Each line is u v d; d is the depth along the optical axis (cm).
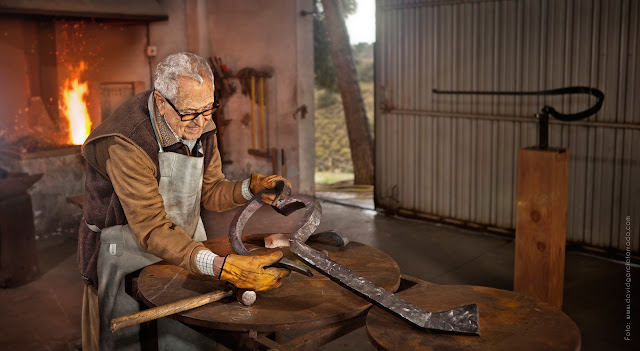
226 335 169
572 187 514
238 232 196
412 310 156
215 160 232
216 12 710
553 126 516
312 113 710
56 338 368
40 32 625
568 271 467
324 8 890
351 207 671
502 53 536
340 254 212
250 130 721
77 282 455
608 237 500
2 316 397
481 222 574
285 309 168
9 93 615
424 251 520
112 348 217
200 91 183
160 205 198
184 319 165
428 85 589
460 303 167
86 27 656
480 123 559
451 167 587
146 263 209
